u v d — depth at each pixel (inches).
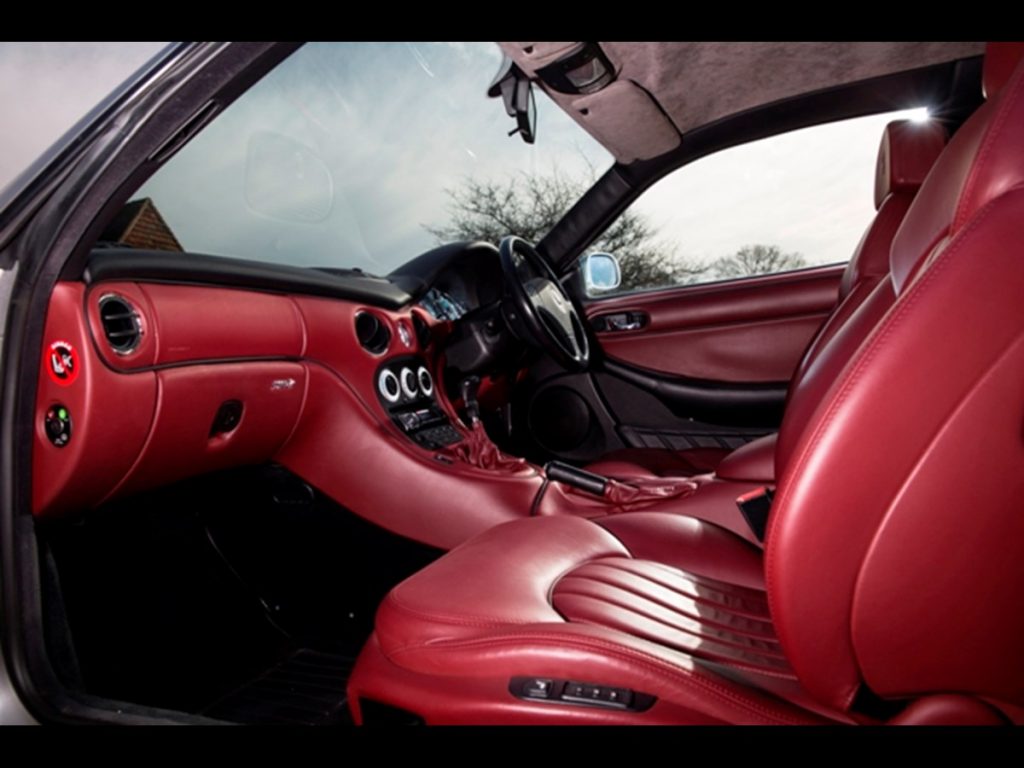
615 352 101.9
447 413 76.7
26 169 38.1
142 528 57.6
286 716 54.3
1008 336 23.7
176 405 48.9
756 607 42.1
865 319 43.2
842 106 84.4
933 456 24.8
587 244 102.6
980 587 25.9
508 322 81.0
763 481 59.4
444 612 34.8
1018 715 28.5
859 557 26.2
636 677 29.8
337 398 64.0
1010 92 25.7
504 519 63.3
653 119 83.3
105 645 53.3
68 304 42.2
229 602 64.6
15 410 40.2
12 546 40.0
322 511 66.4
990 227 24.1
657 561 48.2
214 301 52.6
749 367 96.2
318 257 95.9
